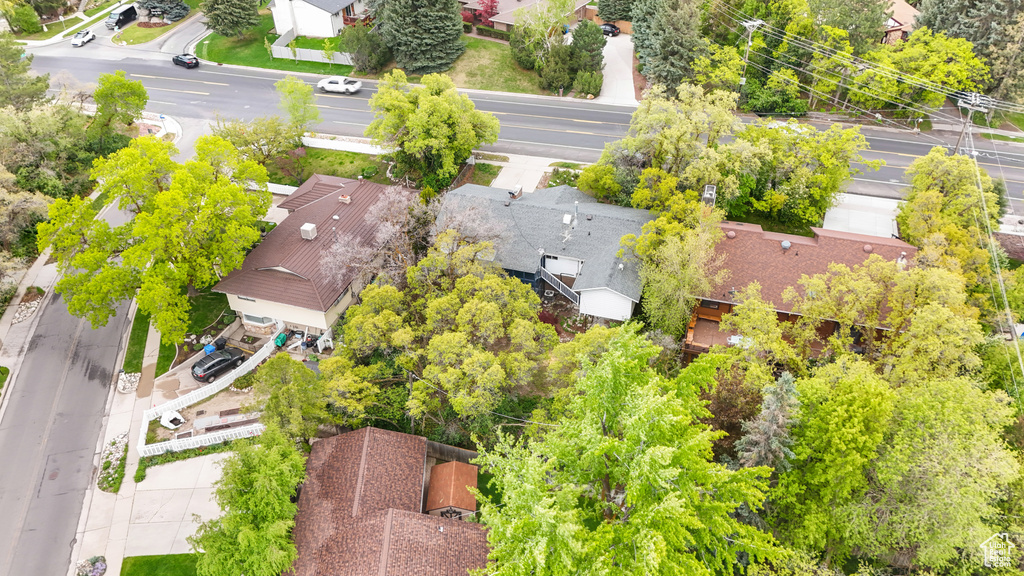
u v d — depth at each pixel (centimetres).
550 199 5256
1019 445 3278
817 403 3147
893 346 3706
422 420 3859
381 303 4003
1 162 5312
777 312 4388
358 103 7481
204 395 4225
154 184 4534
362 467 3362
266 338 4722
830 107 7181
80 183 5878
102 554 3384
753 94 7125
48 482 3734
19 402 4203
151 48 8538
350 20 8581
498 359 3619
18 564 3341
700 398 3559
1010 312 4003
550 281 4791
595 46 7575
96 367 4478
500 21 8394
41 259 5316
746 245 4594
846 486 2947
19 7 8612
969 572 2950
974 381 3394
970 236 4553
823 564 3038
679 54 7031
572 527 2039
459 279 4050
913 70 6588
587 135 6875
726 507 2483
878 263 3841
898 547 3197
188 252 4225
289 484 3103
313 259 4619
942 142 6612
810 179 5181
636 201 4906
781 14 7094
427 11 7388
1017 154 6381
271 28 8944
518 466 2639
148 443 3931
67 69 7925
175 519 3541
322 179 5631
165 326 4059
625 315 4472
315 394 3519
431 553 2983
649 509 2228
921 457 2870
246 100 7456
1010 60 6406
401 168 6006
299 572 3014
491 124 6006
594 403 2602
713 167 4775
